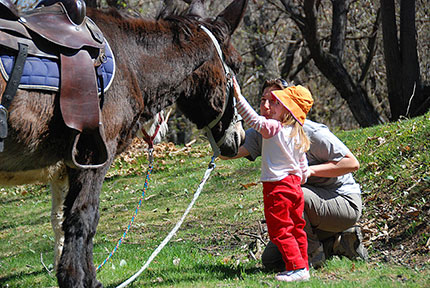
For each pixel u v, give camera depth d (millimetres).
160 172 16766
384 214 8148
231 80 6125
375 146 11539
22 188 17500
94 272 5121
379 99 35031
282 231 5719
